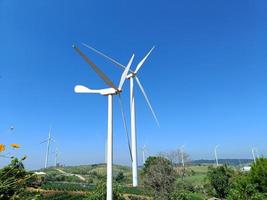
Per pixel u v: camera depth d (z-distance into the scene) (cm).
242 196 2275
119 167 14375
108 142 2402
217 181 5531
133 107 5803
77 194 5931
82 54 2311
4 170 564
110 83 2503
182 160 6506
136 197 4825
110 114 2491
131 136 5769
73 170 12200
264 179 2584
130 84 5772
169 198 3681
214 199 5378
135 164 5656
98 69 2405
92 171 11988
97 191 3266
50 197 5397
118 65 5222
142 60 5656
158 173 3781
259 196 2216
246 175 2873
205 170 11656
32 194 644
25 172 610
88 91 2591
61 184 7388
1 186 525
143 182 4006
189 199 4131
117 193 3291
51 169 12031
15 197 542
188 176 9012
